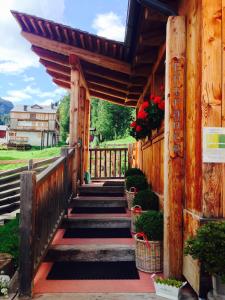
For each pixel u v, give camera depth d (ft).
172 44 12.08
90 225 18.20
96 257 14.30
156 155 18.01
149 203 16.71
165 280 10.81
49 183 14.08
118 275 12.66
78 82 23.18
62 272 12.98
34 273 11.20
